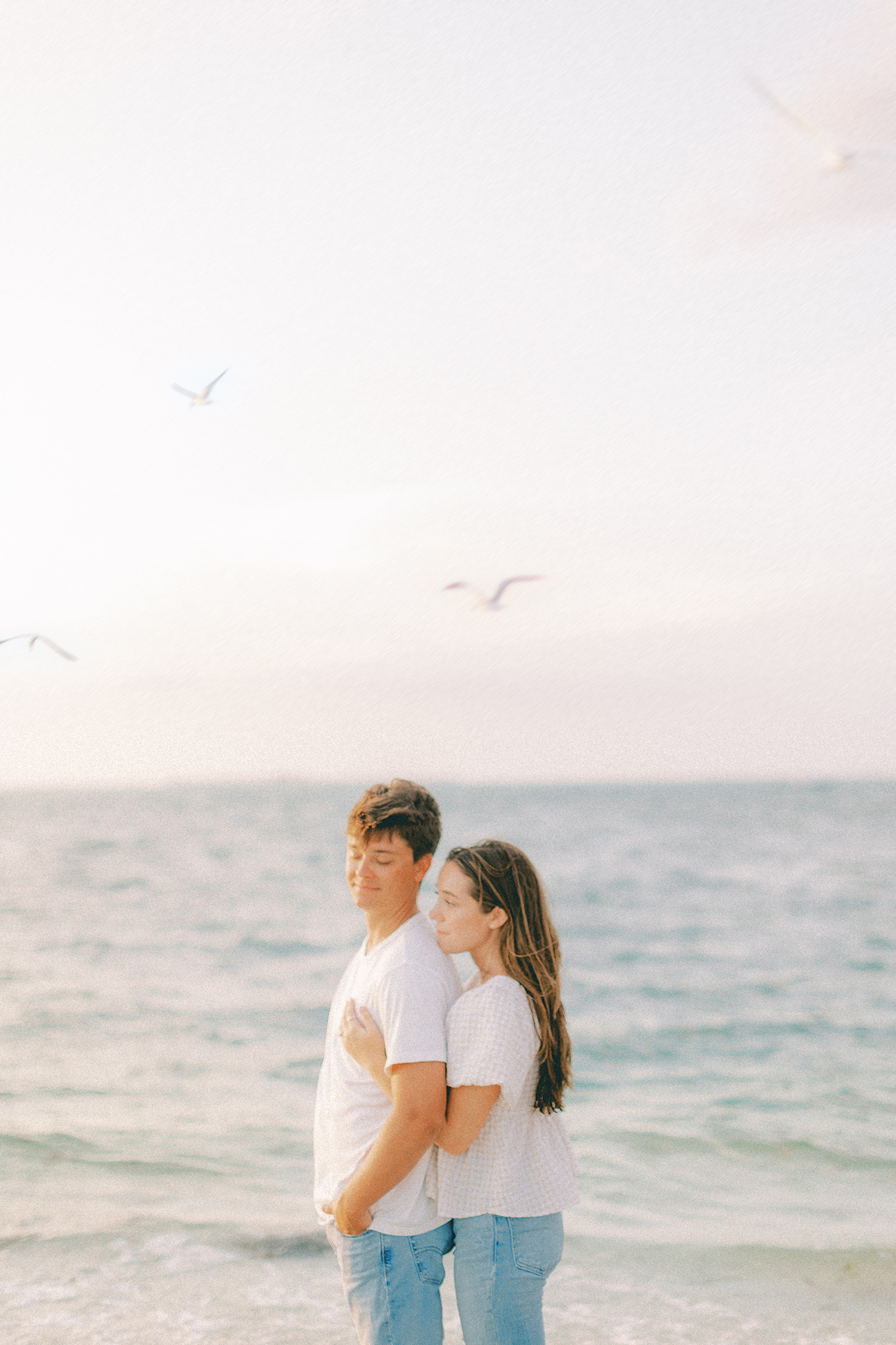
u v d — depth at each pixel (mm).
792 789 108250
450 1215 2203
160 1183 4711
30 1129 5699
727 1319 3264
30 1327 3160
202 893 23609
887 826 44000
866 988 11773
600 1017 10312
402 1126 2092
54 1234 3916
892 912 18891
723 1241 3965
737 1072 7746
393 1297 2156
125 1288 3445
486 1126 2191
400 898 2338
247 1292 3416
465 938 2271
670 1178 5039
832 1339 3113
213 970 13242
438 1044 2129
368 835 2312
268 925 18172
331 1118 2324
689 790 111500
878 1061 8086
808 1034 9250
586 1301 3418
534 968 2252
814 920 18172
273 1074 7434
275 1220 4129
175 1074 7430
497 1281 2143
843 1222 4320
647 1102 6785
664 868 28250
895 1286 3514
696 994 11617
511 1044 2133
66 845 40188
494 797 92375
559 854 33344
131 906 21281
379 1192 2109
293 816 62812
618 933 17344
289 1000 10875
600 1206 4578
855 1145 5625
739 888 23219
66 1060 7961
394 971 2189
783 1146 5617
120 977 12602
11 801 107812
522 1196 2195
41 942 16203
